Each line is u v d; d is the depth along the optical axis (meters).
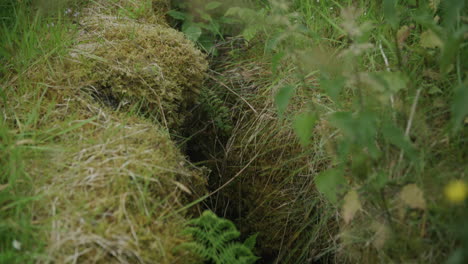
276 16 1.83
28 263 1.40
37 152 1.75
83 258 1.46
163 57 2.32
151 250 1.56
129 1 2.81
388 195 1.71
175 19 2.95
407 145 1.52
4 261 1.38
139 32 2.42
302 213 2.24
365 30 1.68
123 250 1.51
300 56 1.78
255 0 2.94
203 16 2.81
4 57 2.22
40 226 1.49
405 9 2.13
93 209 1.59
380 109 1.78
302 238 2.22
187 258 1.64
